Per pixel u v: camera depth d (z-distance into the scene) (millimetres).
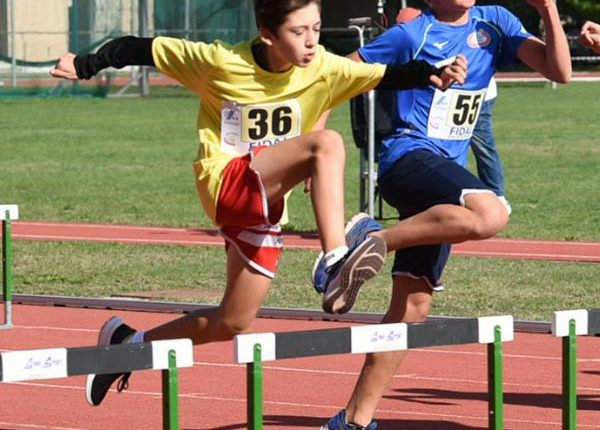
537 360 20719
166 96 100000
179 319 13898
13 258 32719
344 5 38531
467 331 12047
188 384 19000
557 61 15000
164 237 36688
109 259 32594
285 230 37906
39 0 98625
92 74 13234
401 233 13680
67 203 44344
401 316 14648
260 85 13039
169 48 13172
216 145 13250
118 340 14148
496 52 15445
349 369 20047
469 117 15344
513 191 46844
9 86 98562
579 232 37188
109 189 48344
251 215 12891
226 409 17469
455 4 15109
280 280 29141
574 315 12211
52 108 89562
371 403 14734
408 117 15086
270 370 19922
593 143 65062
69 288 28500
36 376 10125
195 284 29000
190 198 45688
